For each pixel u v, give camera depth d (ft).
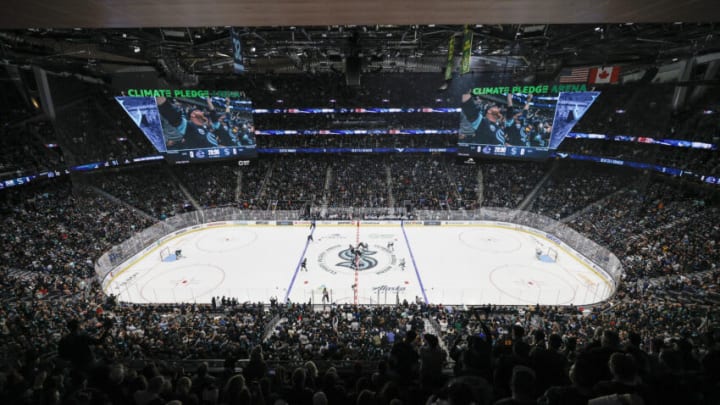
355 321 69.82
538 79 140.77
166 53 123.95
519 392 12.50
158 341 52.95
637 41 109.29
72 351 22.26
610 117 144.25
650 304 67.05
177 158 140.97
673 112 131.44
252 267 111.04
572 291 95.76
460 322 64.34
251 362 23.38
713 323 48.01
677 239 100.22
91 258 102.99
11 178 113.19
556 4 18.24
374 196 156.56
